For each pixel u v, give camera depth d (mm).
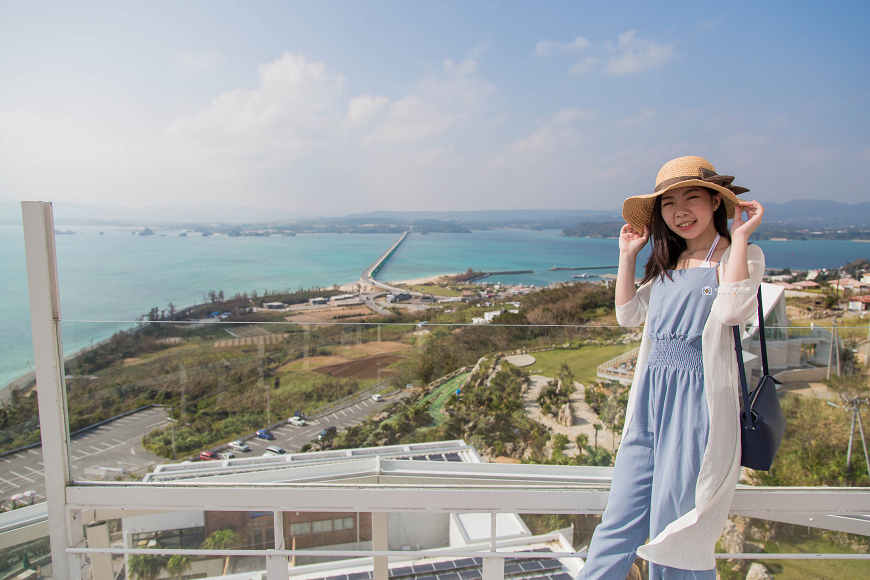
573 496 1342
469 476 1834
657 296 1247
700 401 1112
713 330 1091
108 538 1418
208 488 1376
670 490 1110
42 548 1496
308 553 1370
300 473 1816
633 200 1297
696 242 1280
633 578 1254
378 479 1838
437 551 1415
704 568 1083
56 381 1346
